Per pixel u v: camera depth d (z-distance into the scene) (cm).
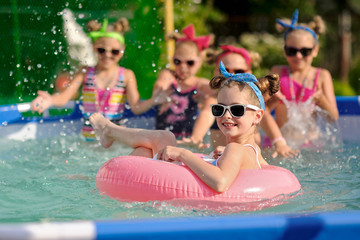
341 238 318
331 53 2186
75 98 1001
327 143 841
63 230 294
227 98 535
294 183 518
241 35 2108
